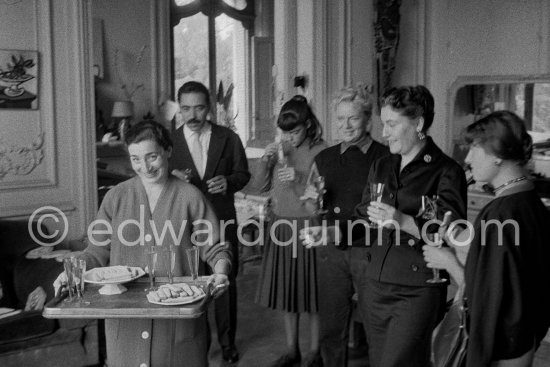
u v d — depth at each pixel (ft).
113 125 30.53
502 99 18.79
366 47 19.66
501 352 6.70
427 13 20.44
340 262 10.65
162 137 8.18
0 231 13.23
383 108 8.87
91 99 14.71
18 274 12.59
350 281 10.71
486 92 19.12
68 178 14.60
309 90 18.99
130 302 7.35
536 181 18.08
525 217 6.70
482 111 19.25
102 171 26.11
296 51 19.30
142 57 31.94
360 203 10.13
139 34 31.76
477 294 6.69
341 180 10.87
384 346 9.08
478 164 6.98
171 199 8.34
